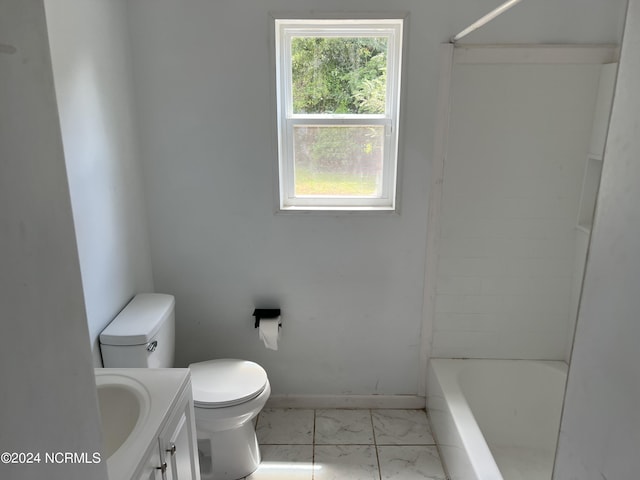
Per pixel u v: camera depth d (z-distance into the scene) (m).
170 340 2.22
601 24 2.17
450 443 2.16
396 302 2.54
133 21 2.19
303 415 2.63
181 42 2.21
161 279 2.53
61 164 0.72
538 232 2.47
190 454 1.66
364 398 2.69
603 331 0.62
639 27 0.55
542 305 2.57
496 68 2.26
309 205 2.50
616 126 0.60
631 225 0.56
